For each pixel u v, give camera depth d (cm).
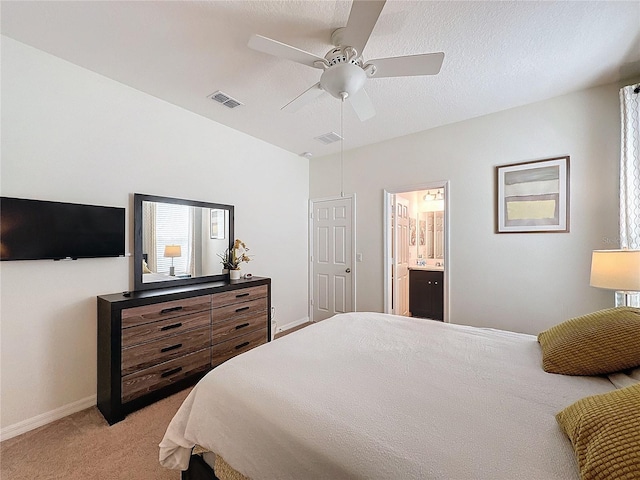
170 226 270
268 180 383
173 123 275
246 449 103
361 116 227
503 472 73
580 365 120
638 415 70
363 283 393
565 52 195
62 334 206
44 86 198
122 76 228
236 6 157
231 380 123
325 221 436
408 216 470
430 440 84
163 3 155
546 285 267
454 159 315
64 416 205
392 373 127
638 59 203
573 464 74
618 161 234
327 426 93
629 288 177
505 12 160
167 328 227
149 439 181
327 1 154
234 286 282
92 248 215
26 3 153
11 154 185
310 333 184
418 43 185
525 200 275
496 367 132
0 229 176
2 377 182
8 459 164
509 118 282
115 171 235
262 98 261
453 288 316
